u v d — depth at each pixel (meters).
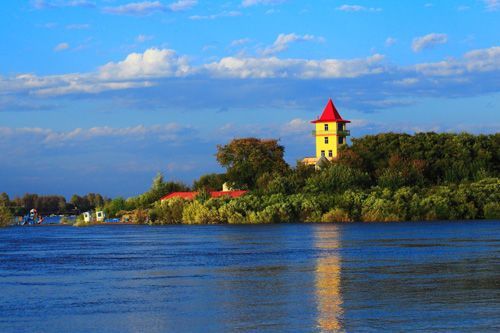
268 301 57.38
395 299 56.81
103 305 57.12
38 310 55.00
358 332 44.88
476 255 92.50
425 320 48.12
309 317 50.03
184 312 53.41
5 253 111.44
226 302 57.50
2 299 60.59
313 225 192.25
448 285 63.97
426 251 99.94
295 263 86.56
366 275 72.62
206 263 89.25
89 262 93.75
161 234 165.12
